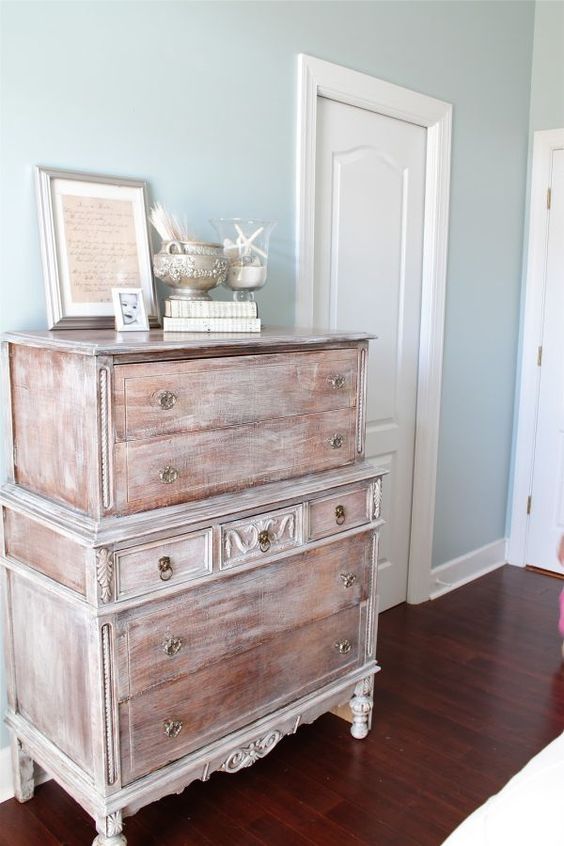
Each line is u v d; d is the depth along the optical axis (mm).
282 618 2004
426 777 2148
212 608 1815
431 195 3121
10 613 1922
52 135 1911
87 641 1638
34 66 1854
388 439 3143
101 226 2010
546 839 987
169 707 1764
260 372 1867
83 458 1610
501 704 2543
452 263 3301
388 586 3279
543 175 3631
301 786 2107
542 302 3715
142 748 1721
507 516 3916
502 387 3766
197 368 1725
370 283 2947
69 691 1730
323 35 2555
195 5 2160
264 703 1996
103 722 1630
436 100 3045
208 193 2277
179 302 1947
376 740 2326
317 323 2760
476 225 3402
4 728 2020
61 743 1794
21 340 1749
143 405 1633
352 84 2666
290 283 2568
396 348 3123
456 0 3090
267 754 2227
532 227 3691
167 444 1692
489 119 3379
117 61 2010
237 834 1915
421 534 3340
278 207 2488
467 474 3611
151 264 2115
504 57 3412
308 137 2529
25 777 1998
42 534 1747
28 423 1799
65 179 1936
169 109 2143
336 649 2191
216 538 1788
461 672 2758
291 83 2467
